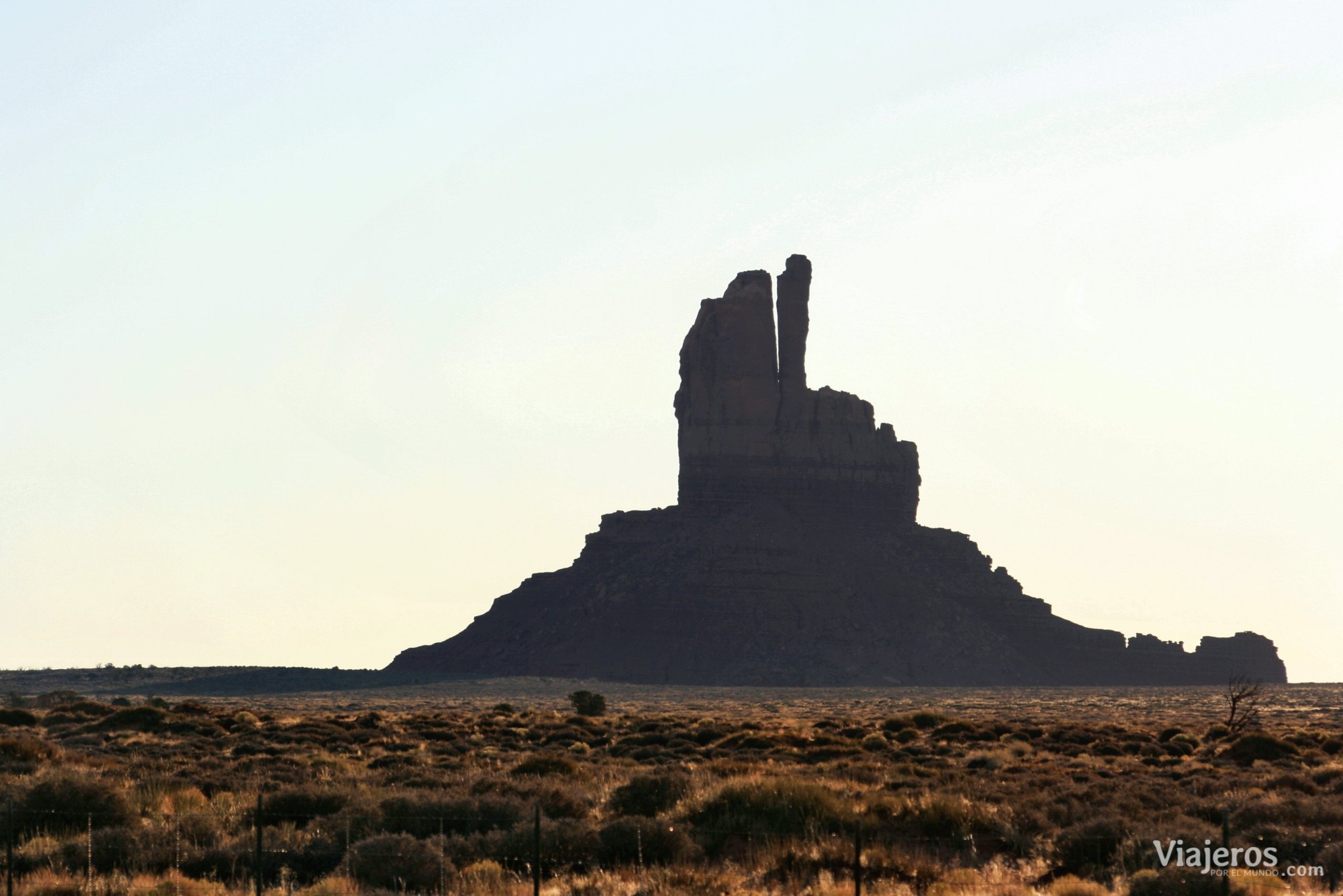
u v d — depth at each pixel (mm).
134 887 57156
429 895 56375
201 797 83938
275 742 162250
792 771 108562
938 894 59031
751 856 65062
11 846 60344
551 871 62062
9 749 111562
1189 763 145250
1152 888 56625
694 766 114875
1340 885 60344
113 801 74062
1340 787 97125
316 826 69812
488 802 73625
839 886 58469
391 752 150500
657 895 55812
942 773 113875
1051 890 59375
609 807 80875
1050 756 150500
